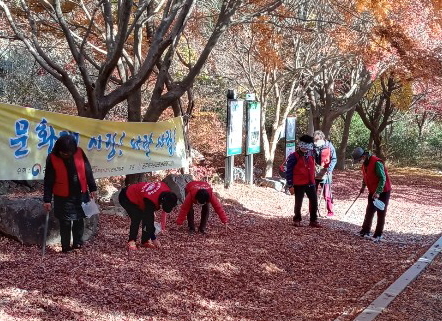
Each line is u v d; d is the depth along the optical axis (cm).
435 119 3500
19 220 700
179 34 983
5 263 628
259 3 1283
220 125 1973
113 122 932
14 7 1198
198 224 950
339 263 809
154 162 1061
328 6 1606
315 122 2256
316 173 1208
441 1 1141
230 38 1691
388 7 1159
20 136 753
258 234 930
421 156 3234
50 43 1644
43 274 602
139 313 537
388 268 794
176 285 626
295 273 743
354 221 1185
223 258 750
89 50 1457
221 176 1695
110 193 1081
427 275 751
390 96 2508
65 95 1688
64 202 684
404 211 1412
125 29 888
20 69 1631
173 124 1128
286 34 1644
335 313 590
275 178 1614
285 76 1756
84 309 525
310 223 1048
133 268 658
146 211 734
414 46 1179
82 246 727
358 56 1634
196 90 2002
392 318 569
